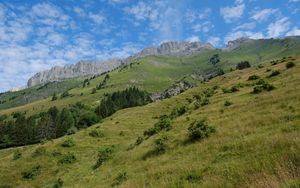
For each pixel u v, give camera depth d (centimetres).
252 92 4762
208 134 3203
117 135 7181
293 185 1068
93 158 5306
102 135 7231
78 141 6775
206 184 1616
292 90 3822
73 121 17112
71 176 4525
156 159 3203
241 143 2366
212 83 10344
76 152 6025
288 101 3375
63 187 3897
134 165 3403
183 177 2028
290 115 2773
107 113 16288
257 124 2898
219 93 6203
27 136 16075
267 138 2192
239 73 10300
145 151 3812
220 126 3353
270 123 2789
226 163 1989
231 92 5816
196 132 3256
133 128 7775
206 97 6228
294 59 7500
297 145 1669
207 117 4122
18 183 4866
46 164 5444
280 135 2105
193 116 4669
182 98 9875
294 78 4653
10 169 5328
